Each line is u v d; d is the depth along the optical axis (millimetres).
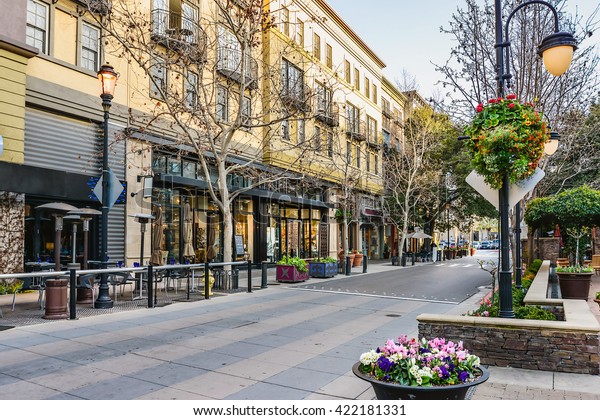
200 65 15375
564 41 6988
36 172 13922
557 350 6273
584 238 24625
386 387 3861
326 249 31719
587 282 12422
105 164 11539
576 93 12914
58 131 15125
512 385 5668
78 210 12000
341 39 33656
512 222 12477
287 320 10180
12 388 5387
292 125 26281
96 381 5688
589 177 24750
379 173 40281
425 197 37969
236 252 22328
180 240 19250
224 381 5773
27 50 13781
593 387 5582
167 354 7039
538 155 6746
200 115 16719
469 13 12430
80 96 15586
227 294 14312
